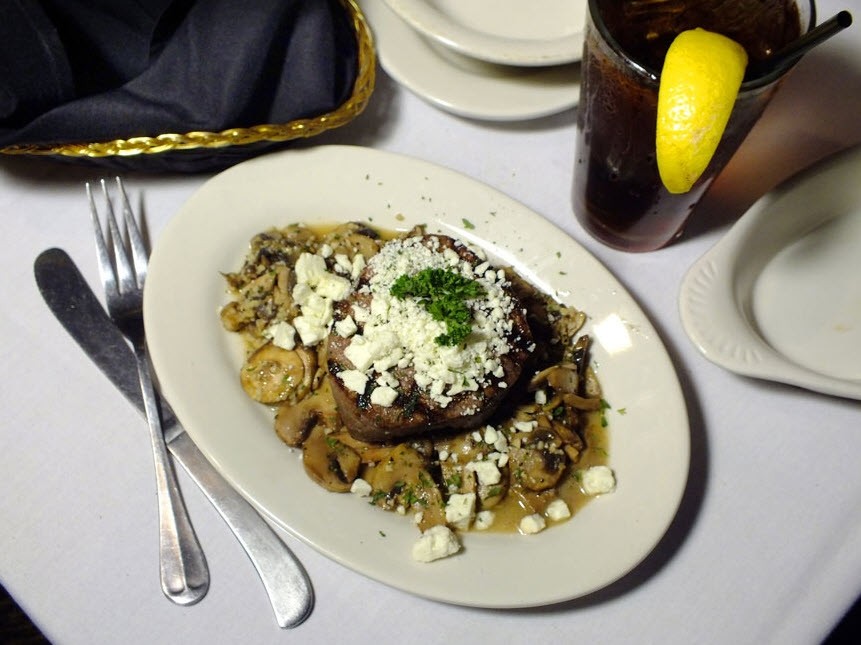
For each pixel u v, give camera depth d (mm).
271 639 296
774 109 396
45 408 330
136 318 343
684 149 251
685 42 252
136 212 370
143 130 337
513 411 333
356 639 297
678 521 319
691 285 318
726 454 332
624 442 321
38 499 314
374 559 288
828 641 424
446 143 392
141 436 327
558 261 348
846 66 400
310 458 311
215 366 328
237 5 345
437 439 330
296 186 360
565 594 284
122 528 311
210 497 309
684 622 303
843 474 330
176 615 298
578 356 336
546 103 376
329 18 356
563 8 407
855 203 348
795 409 341
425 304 307
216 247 347
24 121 348
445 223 361
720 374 346
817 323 341
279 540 305
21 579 300
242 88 337
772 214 332
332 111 357
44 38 337
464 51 358
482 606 282
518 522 311
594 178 338
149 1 372
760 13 284
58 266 352
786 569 312
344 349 317
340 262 352
